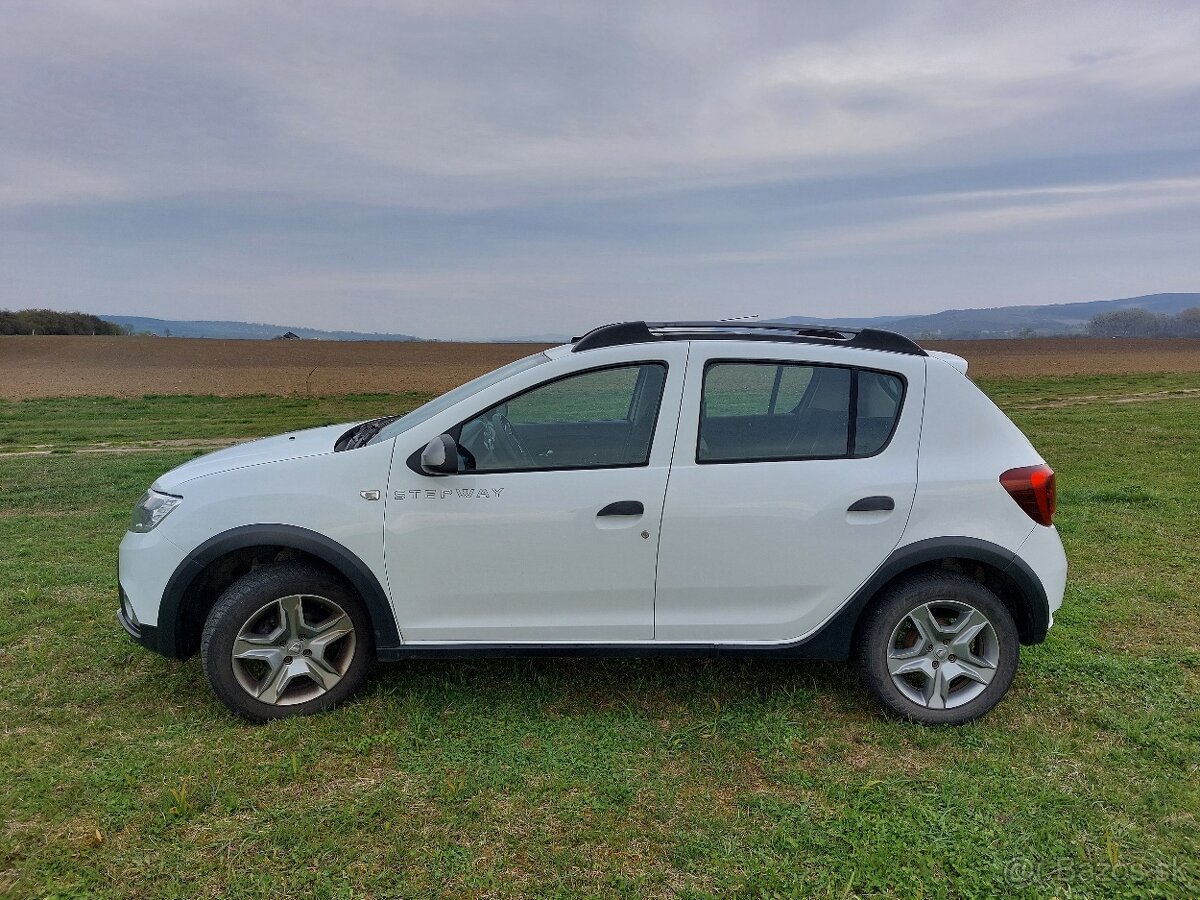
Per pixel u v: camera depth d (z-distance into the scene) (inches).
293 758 125.1
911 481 136.6
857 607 138.0
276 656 138.3
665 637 138.7
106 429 708.0
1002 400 909.8
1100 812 115.4
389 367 1936.5
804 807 116.4
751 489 135.0
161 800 114.5
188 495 137.4
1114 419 623.5
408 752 130.0
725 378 137.9
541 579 135.6
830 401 139.7
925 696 140.9
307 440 158.1
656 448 135.7
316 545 133.7
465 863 103.9
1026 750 132.7
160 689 152.4
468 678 156.0
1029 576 137.6
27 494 356.2
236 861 103.6
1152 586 212.5
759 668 162.1
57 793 117.3
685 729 138.2
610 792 119.6
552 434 141.3
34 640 175.9
